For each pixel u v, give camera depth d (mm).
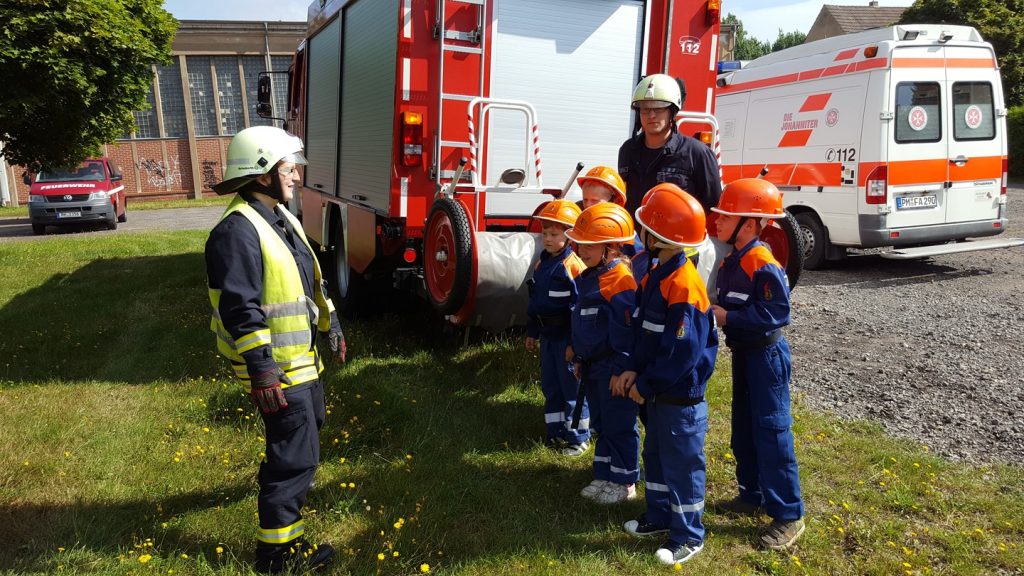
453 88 5062
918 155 8375
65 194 16438
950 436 4152
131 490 3518
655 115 4008
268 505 2818
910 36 8242
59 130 9719
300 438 2850
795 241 5734
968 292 7820
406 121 5016
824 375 5277
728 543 3117
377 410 4371
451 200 4570
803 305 7441
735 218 3029
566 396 3963
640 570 2889
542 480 3684
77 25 8922
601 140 5582
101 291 8352
